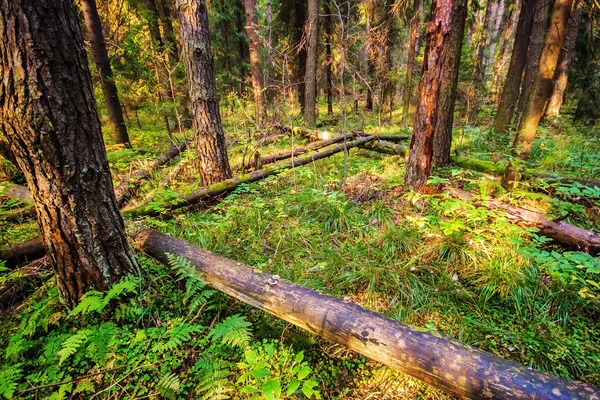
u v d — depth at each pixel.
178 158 7.00
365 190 4.61
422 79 3.80
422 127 3.95
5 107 1.62
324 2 12.14
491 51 19.56
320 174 5.52
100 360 1.88
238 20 16.83
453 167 5.26
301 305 1.98
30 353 2.01
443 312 2.59
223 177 4.88
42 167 1.81
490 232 3.21
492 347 2.26
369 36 7.78
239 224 3.84
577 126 9.46
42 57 1.63
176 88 8.26
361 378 2.06
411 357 1.64
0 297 2.49
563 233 3.04
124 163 5.93
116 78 7.39
